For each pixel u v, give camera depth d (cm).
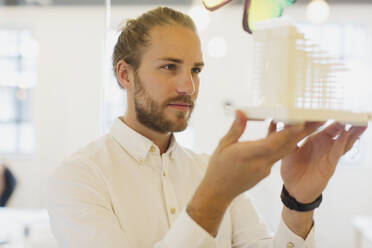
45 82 509
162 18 96
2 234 271
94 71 505
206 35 497
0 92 553
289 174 80
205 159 117
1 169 430
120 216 92
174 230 68
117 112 504
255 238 100
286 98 61
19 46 546
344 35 509
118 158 99
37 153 503
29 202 433
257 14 73
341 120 65
